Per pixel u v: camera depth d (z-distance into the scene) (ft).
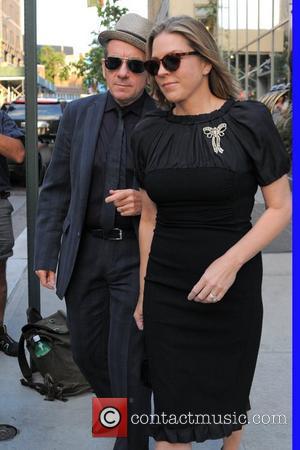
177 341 6.86
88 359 9.14
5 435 10.21
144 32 8.02
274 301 17.19
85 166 8.39
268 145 6.49
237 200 6.61
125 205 7.93
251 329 6.96
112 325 8.60
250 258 6.59
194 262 6.63
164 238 6.86
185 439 6.95
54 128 45.16
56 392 11.54
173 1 75.00
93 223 8.56
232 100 6.91
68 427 10.53
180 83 6.67
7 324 15.46
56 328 11.85
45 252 9.17
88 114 8.58
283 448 9.87
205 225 6.61
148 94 8.36
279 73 44.42
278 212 6.67
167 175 6.58
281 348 13.87
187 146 6.61
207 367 6.84
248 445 9.94
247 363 7.04
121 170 8.34
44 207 9.25
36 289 12.73
